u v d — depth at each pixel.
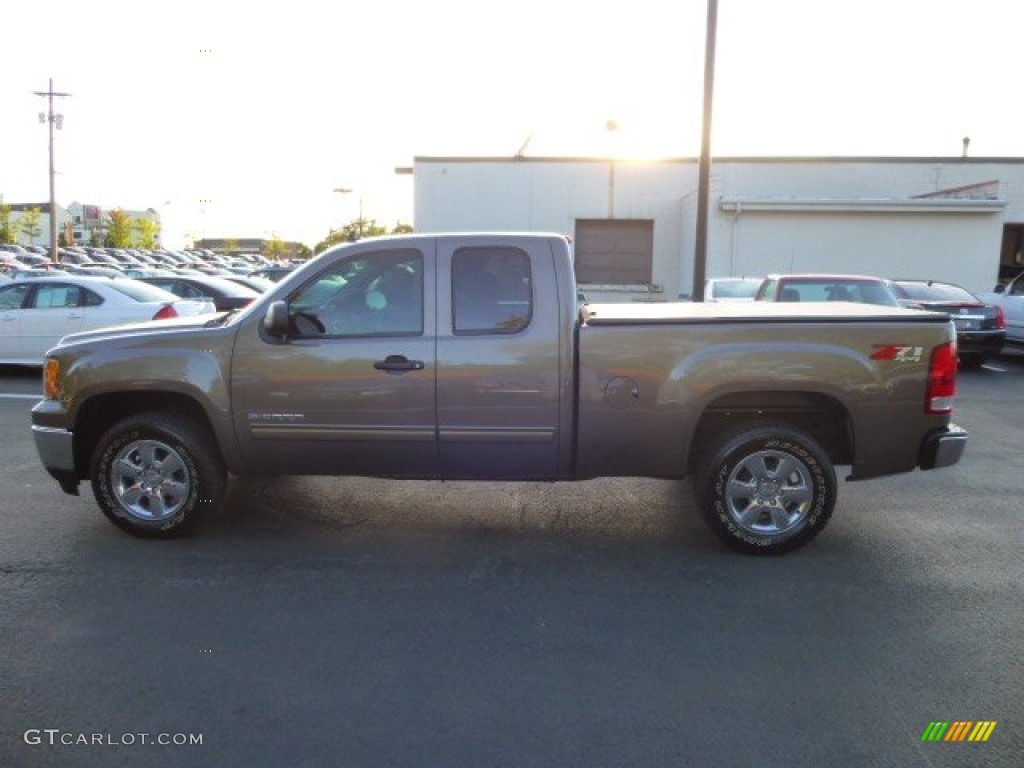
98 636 4.12
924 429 5.13
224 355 5.30
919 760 3.15
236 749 3.21
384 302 5.29
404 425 5.24
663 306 5.92
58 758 3.15
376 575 4.93
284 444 5.34
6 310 12.47
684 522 5.93
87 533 5.61
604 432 5.15
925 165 25.23
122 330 5.64
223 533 5.64
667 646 4.05
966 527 5.85
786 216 22.28
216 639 4.10
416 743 3.25
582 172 25.22
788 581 4.86
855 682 3.72
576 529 5.77
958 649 4.03
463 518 6.00
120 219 84.00
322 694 3.61
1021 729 3.36
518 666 3.86
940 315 5.14
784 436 5.10
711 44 12.81
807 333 5.05
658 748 3.22
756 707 3.52
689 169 25.12
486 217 25.47
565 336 5.13
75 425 5.48
